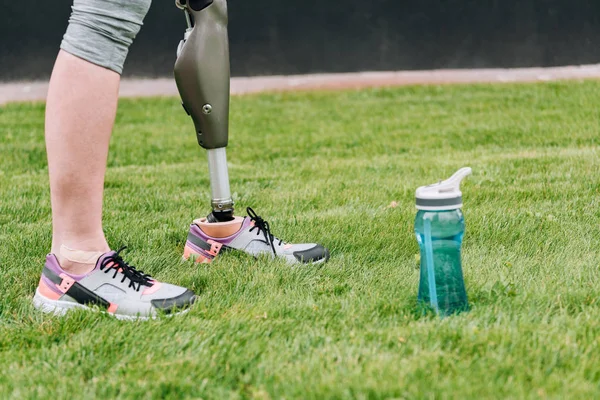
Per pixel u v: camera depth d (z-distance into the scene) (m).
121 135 7.94
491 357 1.88
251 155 6.52
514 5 15.52
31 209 4.11
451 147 6.43
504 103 9.59
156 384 1.81
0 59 14.92
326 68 15.85
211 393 1.76
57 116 2.28
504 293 2.39
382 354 1.93
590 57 15.66
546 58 15.69
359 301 2.39
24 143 7.26
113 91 2.32
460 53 15.77
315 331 2.12
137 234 3.42
